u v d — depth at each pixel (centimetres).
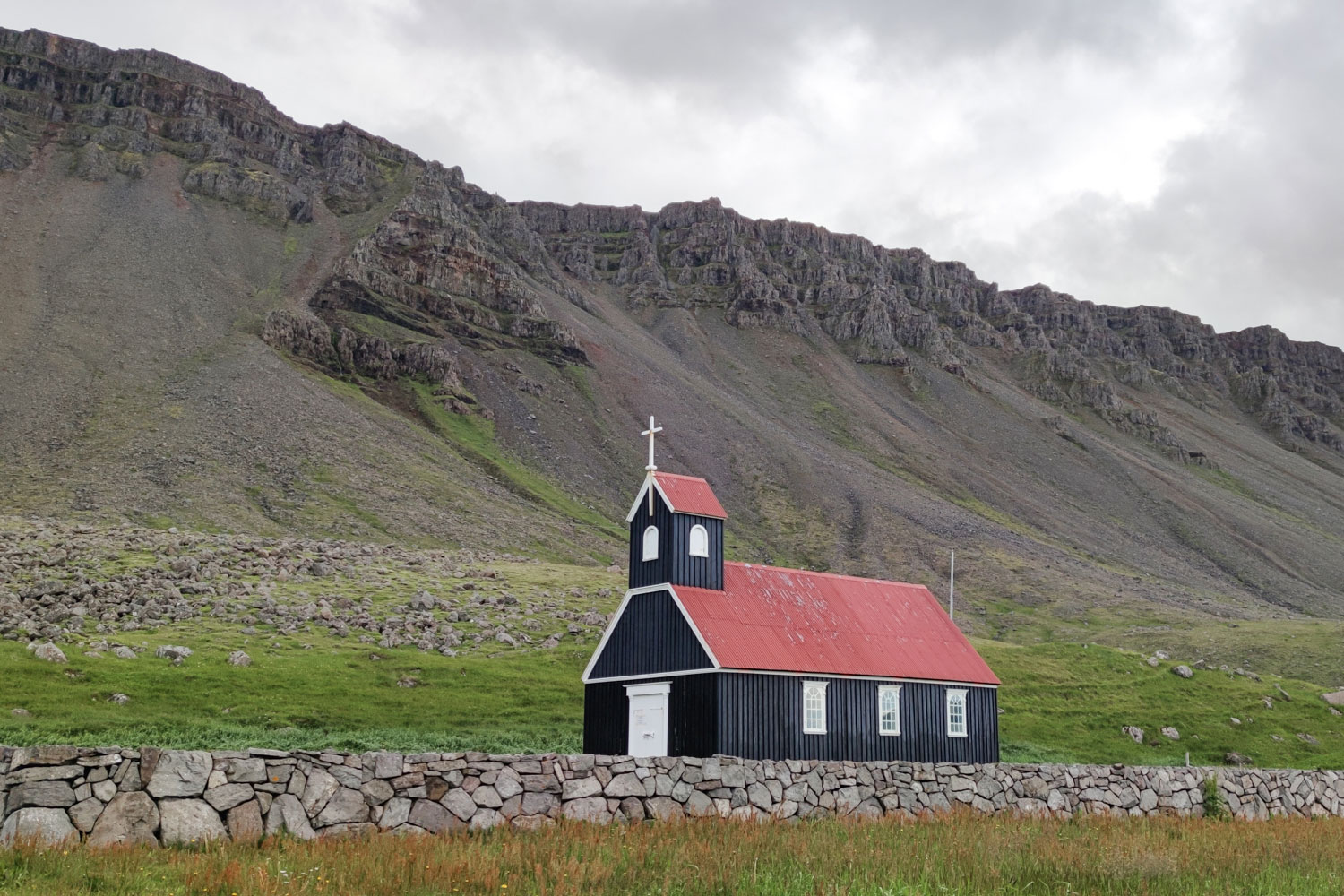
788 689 4938
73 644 6869
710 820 3259
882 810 3912
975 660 5697
